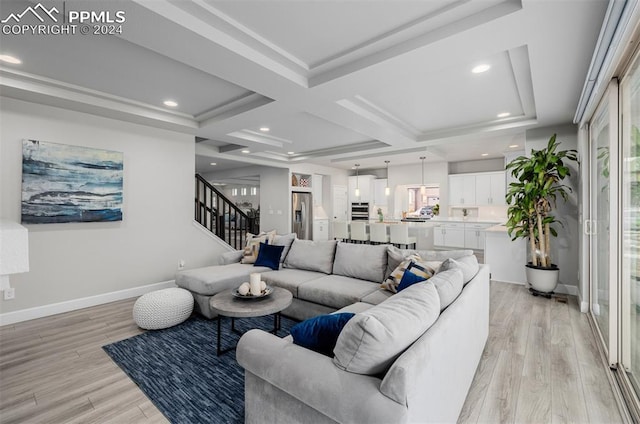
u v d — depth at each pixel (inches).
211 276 131.0
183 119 161.3
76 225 138.7
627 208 81.0
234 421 65.6
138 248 159.5
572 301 145.9
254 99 133.5
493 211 294.2
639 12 54.7
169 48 83.1
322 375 45.5
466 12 73.9
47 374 84.0
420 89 125.9
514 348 98.6
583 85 106.4
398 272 106.7
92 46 91.7
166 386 78.4
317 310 116.8
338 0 71.1
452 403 58.6
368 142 231.3
